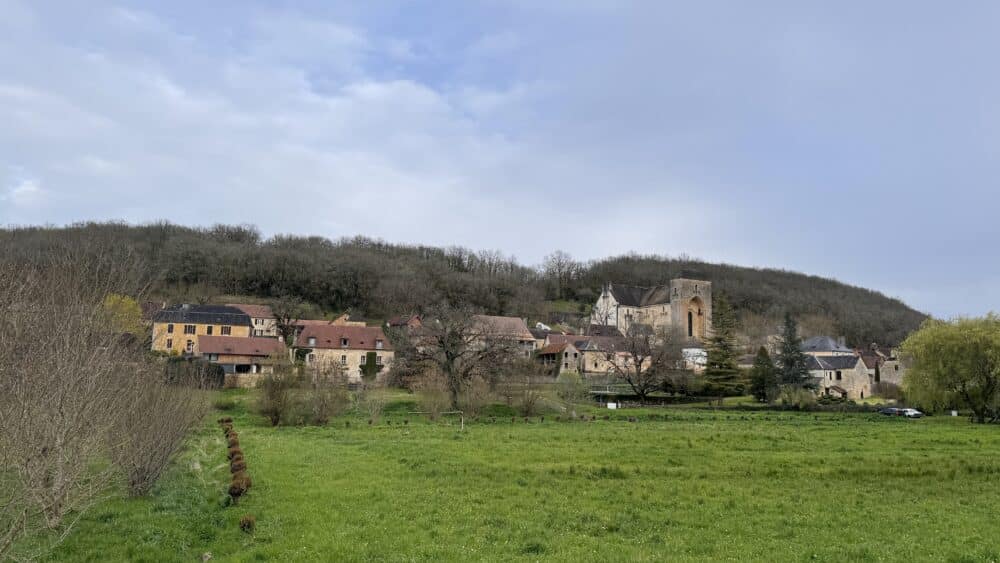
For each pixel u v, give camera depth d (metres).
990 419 66.88
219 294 160.00
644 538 17.64
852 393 121.12
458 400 64.19
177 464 27.16
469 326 71.44
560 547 16.53
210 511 19.30
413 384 68.38
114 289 20.55
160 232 189.50
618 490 23.78
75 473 14.51
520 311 195.50
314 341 106.81
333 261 189.62
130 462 20.75
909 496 23.50
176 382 26.72
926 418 71.56
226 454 30.86
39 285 16.08
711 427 51.25
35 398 12.66
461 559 15.24
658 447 35.88
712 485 24.84
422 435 42.75
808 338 165.88
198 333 108.88
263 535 16.86
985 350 64.75
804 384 96.50
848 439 41.72
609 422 57.56
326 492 22.22
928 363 69.38
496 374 68.12
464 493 22.77
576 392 68.00
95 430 15.66
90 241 28.73
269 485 23.17
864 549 16.77
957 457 33.06
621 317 164.88
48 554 14.84
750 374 96.06
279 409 51.38
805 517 20.20
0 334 13.11
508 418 61.53
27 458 12.42
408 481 24.73
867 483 25.75
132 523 17.86
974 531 18.86
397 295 177.50
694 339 145.88
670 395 93.88
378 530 17.58
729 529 18.73
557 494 22.91
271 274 173.75
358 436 42.12
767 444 38.06
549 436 41.81
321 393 53.56
